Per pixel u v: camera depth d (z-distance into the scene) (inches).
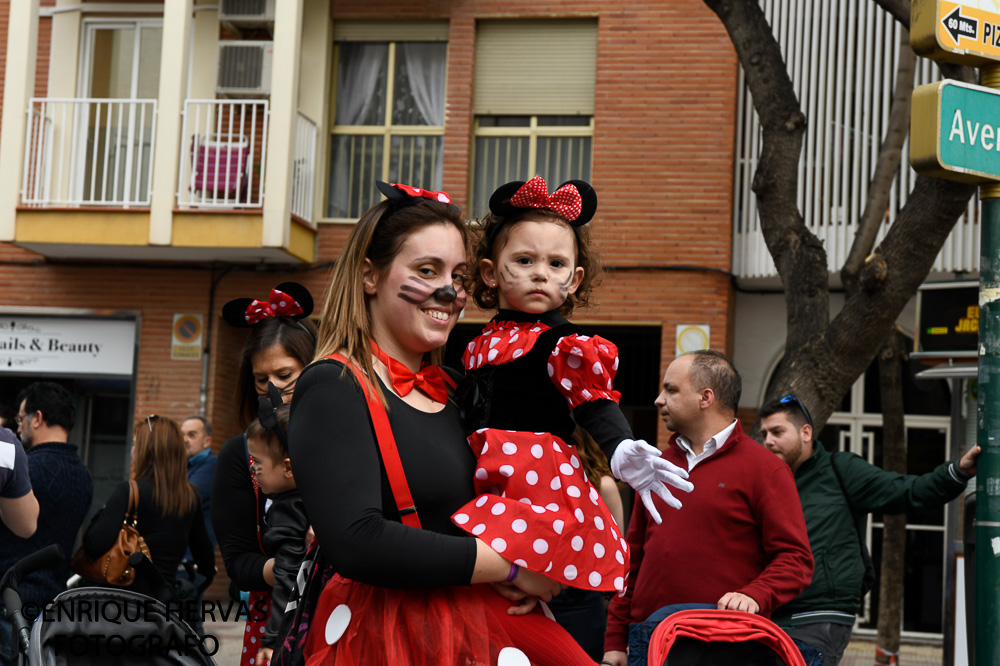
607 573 85.0
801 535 154.7
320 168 486.9
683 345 452.4
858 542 179.0
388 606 84.0
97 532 183.3
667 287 456.8
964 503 226.7
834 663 173.5
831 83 439.8
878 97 436.1
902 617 463.5
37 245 472.4
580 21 480.4
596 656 170.6
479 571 80.0
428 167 488.1
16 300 499.2
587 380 87.0
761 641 125.7
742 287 478.6
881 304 239.1
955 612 256.4
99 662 122.0
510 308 96.4
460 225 91.4
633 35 469.7
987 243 137.6
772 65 263.4
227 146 465.4
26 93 473.1
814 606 172.9
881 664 328.2
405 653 82.7
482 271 98.5
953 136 133.7
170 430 193.9
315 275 483.8
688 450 167.3
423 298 87.7
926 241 235.8
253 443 127.8
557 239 94.5
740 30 267.7
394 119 492.1
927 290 271.9
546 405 89.1
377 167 490.3
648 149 464.8
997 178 136.8
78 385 498.6
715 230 456.8
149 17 506.6
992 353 135.9
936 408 468.4
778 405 183.9
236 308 140.2
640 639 159.6
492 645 84.3
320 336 88.7
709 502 160.1
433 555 78.5
